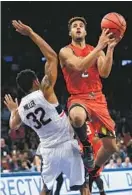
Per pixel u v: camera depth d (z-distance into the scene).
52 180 6.30
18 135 18.25
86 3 22.70
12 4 22.38
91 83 6.47
